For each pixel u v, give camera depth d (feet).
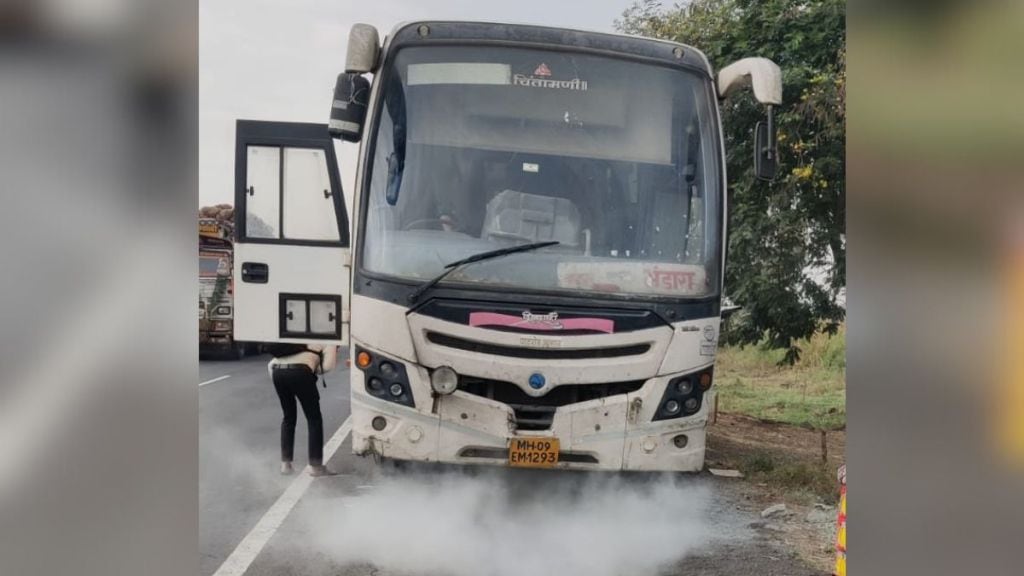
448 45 17.94
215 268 57.36
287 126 18.88
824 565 15.58
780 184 27.58
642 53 18.35
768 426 28.27
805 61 27.84
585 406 16.62
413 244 16.97
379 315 16.65
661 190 17.79
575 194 17.56
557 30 18.24
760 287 27.76
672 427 16.97
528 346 16.57
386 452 16.57
